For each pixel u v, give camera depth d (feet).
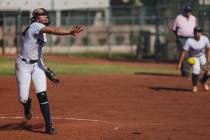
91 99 109.60
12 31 257.14
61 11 275.80
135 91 120.78
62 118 88.07
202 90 122.93
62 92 118.93
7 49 255.29
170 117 89.66
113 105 102.27
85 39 293.43
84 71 165.27
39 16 74.18
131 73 160.86
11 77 146.72
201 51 120.57
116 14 342.85
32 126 80.84
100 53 280.92
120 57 252.01
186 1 219.82
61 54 259.19
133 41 303.48
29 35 73.72
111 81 138.62
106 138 71.82
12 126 80.94
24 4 268.21
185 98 111.04
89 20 288.51
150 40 255.91
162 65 202.39
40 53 75.41
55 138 71.92
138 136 73.20
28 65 75.05
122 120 86.43
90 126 79.92
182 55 124.16
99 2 297.53
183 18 154.61
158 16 234.79
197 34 120.57
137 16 305.12
